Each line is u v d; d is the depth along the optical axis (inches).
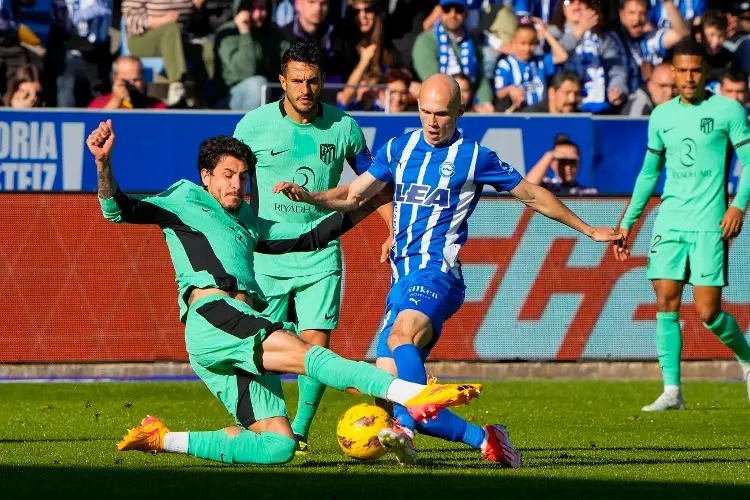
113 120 1814.7
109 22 2126.0
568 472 847.7
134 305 1756.9
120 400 1470.2
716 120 1389.0
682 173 1408.7
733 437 1117.1
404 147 911.0
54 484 772.6
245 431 808.9
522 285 1786.4
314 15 2121.1
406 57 2175.2
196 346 793.6
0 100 2089.1
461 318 1776.6
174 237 821.9
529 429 1183.6
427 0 2194.9
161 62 2108.8
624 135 1893.5
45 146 1814.7
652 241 1433.3
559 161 1872.5
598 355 1797.5
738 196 1384.1
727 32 2285.9
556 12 2242.9
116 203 796.6
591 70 2209.6
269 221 879.1
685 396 1565.0
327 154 1075.9
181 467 873.5
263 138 1065.5
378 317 1770.4
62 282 1749.5
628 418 1291.8
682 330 1809.8
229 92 2105.1
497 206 1780.3
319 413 1358.3
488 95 2174.0
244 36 2101.4
